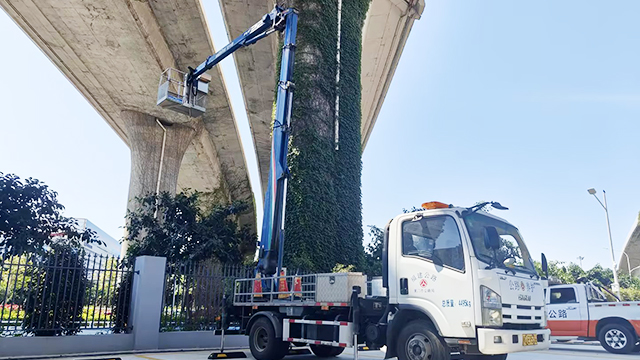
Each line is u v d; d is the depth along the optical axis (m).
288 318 8.74
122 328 10.92
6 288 9.64
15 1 22.98
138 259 11.34
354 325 7.19
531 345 6.43
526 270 7.14
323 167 16.16
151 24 25.25
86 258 10.77
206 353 10.57
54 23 24.48
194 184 43.53
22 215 11.55
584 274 50.69
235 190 45.19
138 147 33.78
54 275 10.14
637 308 11.34
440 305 6.55
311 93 16.95
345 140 17.48
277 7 13.41
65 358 9.24
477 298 6.22
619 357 10.45
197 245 17.38
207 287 12.05
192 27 26.56
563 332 12.54
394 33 33.53
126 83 30.06
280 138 11.30
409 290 6.99
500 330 6.09
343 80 18.25
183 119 34.12
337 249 15.88
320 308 8.11
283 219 10.53
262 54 30.48
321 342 7.80
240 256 19.12
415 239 7.18
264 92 34.62
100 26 24.47
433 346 6.46
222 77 30.94
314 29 17.92
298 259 14.50
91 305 10.71
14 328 9.78
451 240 6.73
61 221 12.55
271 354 8.81
